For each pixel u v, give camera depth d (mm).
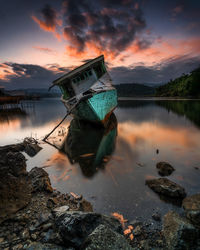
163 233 3195
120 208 4191
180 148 9164
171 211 3666
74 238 2830
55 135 13617
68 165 7301
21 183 4832
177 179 5574
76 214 3189
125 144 10250
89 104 10828
